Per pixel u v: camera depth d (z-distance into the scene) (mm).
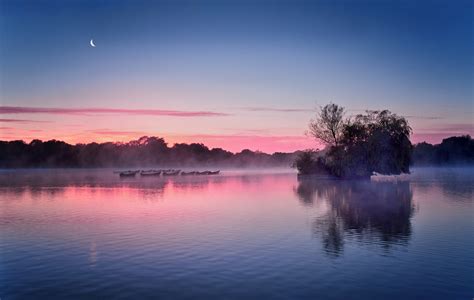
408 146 85688
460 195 49219
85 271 18188
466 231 26078
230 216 33469
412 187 62219
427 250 21203
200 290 15617
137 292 15516
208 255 20562
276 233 25906
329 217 32219
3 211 38375
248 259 19734
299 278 16875
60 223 30953
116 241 24141
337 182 76875
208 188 68000
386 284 16109
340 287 15812
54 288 16078
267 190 61062
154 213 35906
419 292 15273
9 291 15820
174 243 23328
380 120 85625
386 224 28781
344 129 85250
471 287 15758
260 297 14859
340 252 20938
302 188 63312
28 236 25938
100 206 41844
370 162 82875
